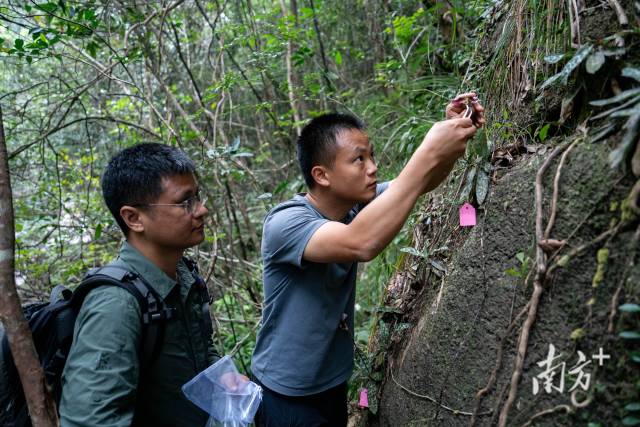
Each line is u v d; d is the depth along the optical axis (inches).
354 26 194.1
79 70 191.2
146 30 142.9
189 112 188.4
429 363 70.0
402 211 57.1
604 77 54.4
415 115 117.0
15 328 54.6
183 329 63.4
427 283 81.3
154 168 58.5
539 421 52.0
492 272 62.2
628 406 44.2
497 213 63.4
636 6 51.8
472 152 72.8
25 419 57.6
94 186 174.2
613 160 46.4
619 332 46.4
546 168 56.7
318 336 72.1
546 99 64.4
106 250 169.9
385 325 87.5
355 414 96.2
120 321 55.1
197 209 61.6
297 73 183.8
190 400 61.9
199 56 207.6
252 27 154.3
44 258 168.6
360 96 179.6
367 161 68.0
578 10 59.7
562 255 52.4
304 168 71.4
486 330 61.4
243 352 136.6
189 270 68.9
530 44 68.6
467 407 62.1
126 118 181.6
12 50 110.0
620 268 47.4
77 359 53.8
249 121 230.7
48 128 135.7
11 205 56.5
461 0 120.7
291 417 74.9
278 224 67.2
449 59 131.5
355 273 76.4
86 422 51.1
